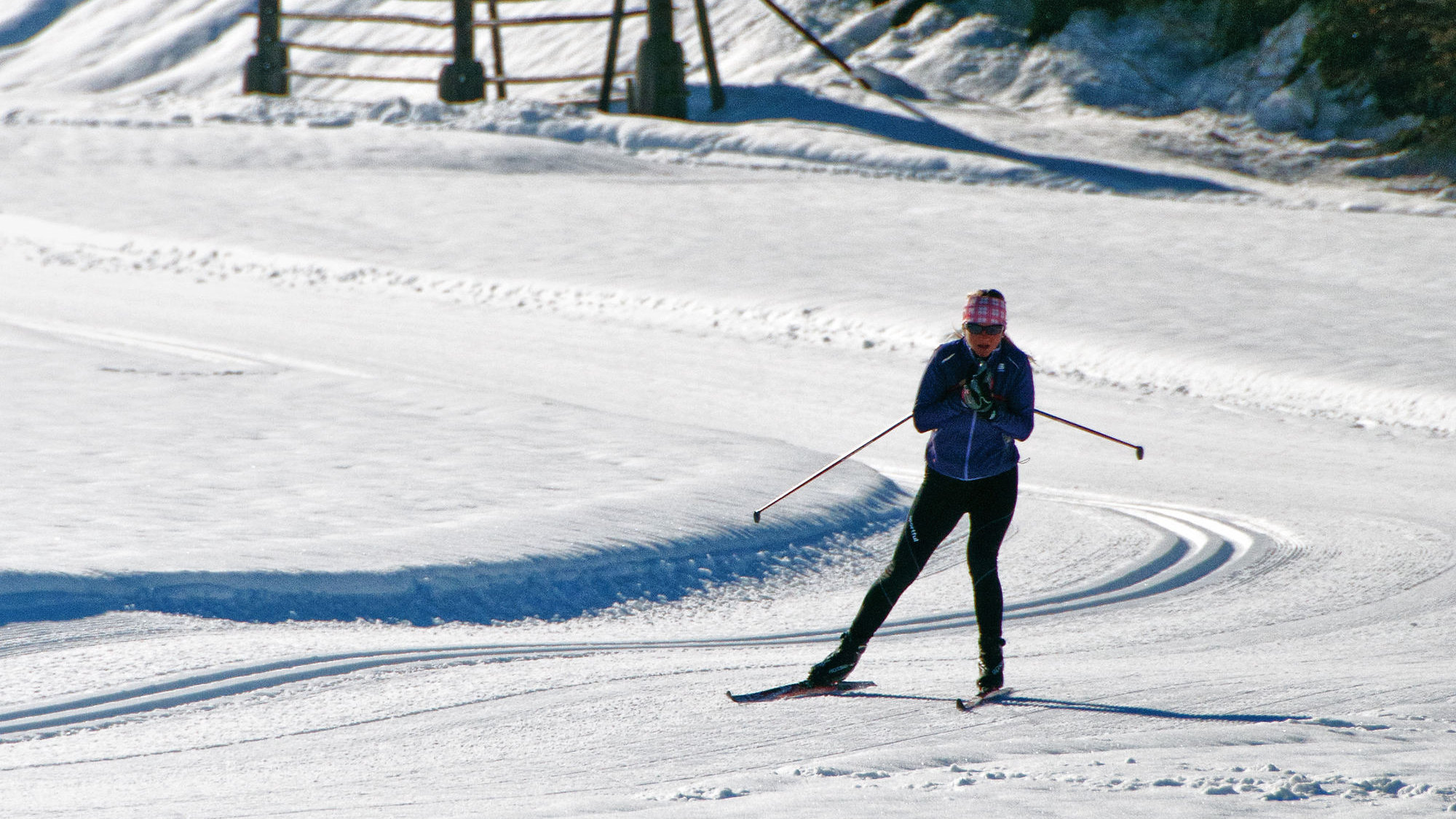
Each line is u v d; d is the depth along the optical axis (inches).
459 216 4623.5
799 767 621.9
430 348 2920.8
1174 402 2529.5
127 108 7475.4
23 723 764.6
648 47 7381.9
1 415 1828.2
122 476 1466.5
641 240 4207.7
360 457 1632.6
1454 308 3152.1
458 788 625.3
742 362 2837.1
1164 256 3919.8
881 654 1016.9
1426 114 7514.8
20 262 3841.0
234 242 4175.7
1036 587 1304.1
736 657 989.2
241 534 1214.9
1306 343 2861.7
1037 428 2359.7
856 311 3238.2
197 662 890.1
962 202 5007.4
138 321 3083.2
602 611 1162.0
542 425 1899.6
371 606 1088.8
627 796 589.0
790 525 1419.8
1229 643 1058.7
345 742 728.3
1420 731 691.4
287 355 2751.0
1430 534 1577.3
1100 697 805.2
